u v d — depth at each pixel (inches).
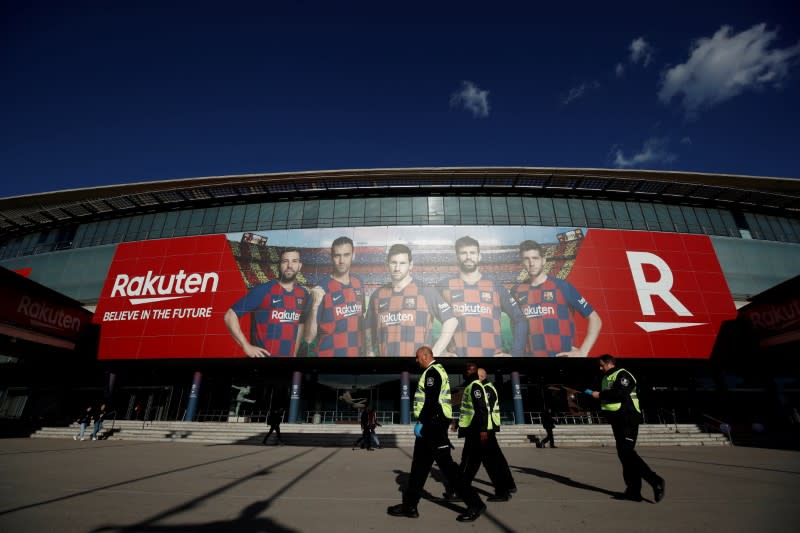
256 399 1013.8
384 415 979.3
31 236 1195.3
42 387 1048.8
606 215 1083.3
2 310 741.9
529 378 1019.9
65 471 256.7
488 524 138.2
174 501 165.6
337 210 1088.8
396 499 183.3
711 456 455.2
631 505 171.2
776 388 937.5
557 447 648.4
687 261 1012.5
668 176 1093.8
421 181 1109.1
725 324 942.4
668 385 991.0
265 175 1109.1
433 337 914.7
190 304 978.1
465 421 206.8
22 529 119.5
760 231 1094.4
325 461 381.1
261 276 991.6
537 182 1100.5
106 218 1165.7
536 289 960.3
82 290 1046.4
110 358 940.6
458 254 995.3
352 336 925.8
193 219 1119.0
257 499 174.6
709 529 129.6
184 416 1003.9
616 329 927.0
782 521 140.1
